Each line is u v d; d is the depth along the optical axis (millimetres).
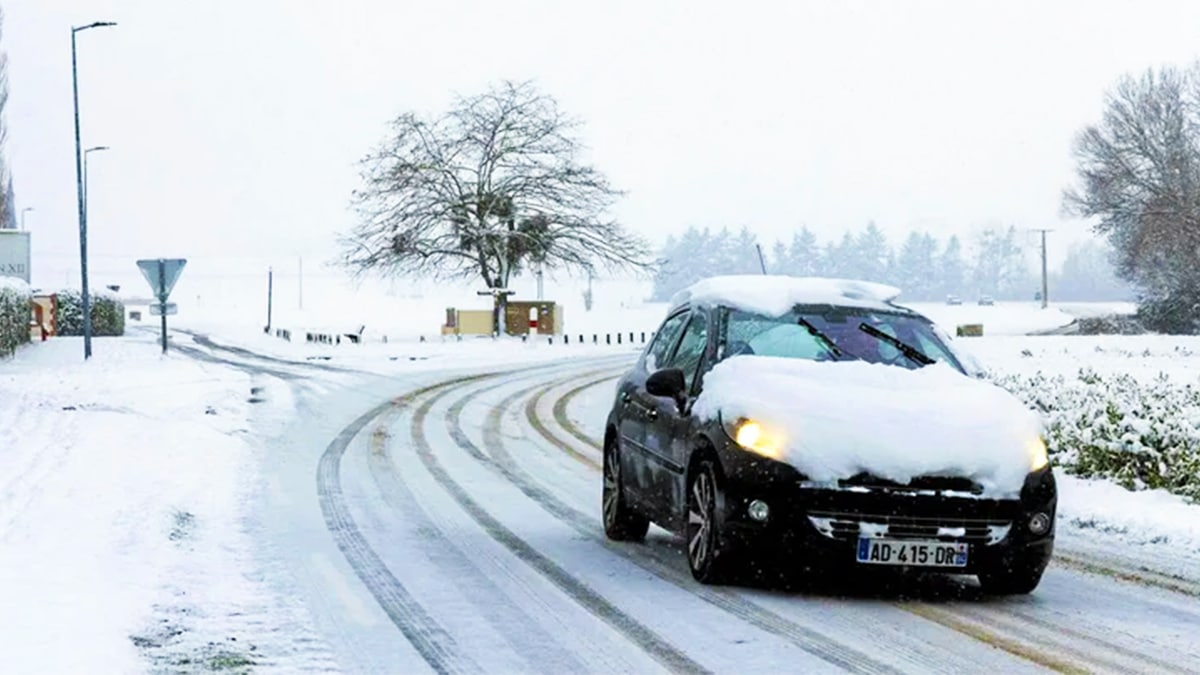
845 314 9602
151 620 7535
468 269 58656
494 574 9172
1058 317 92812
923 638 7227
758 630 7402
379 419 22734
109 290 66125
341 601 8211
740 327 9445
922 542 7828
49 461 14633
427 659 6777
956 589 8648
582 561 9742
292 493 13641
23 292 43594
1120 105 71375
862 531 7816
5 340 37312
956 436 8008
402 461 17078
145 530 10516
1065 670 6551
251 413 22328
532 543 10641
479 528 11500
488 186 57469
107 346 46656
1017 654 6875
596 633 7340
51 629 7023
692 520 8727
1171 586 8906
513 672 6531
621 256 58500
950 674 6461
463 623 7598
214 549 10055
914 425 8047
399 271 57750
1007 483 7934
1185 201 69688
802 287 9836
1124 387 17344
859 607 8039
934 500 7832
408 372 34906
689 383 9391
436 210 56750
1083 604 8227
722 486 8141
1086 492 13125
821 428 8000
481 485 14812
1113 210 72688
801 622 7602
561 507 13055
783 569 8156
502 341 53688
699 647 7012
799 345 9281
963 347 9609
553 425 23047
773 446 7996
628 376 11055
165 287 36906
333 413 23406
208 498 12930
